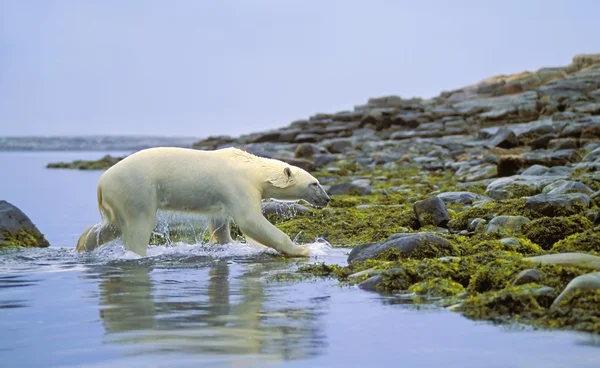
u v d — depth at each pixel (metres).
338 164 34.91
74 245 15.36
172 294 9.46
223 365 6.31
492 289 8.93
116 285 10.19
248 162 14.04
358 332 7.37
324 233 15.46
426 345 6.89
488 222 14.03
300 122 67.62
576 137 34.06
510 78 70.44
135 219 13.17
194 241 15.19
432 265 9.84
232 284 10.20
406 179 26.80
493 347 6.76
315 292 9.49
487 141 39.56
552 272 8.75
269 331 7.42
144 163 13.31
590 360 6.30
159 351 6.72
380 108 70.31
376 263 10.85
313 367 6.27
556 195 14.45
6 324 7.83
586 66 65.81
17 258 12.97
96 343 7.03
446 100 68.31
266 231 13.43
